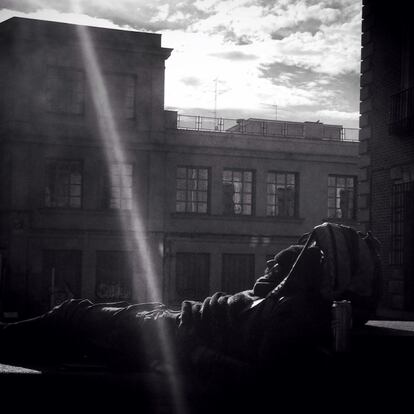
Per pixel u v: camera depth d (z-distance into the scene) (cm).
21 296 3388
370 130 1911
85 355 835
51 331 840
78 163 3528
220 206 3738
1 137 3494
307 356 703
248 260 3769
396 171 1792
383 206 1856
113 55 3556
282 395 694
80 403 668
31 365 770
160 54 3619
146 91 3609
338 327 725
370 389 729
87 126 3519
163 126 3634
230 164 3756
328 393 709
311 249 722
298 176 3856
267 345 691
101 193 3541
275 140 3806
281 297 706
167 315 777
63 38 3469
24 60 3431
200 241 3684
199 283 3688
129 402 669
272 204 3831
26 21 3428
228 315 730
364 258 899
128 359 776
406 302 1753
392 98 1798
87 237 3500
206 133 3719
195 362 736
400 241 1789
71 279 3484
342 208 3916
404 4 1764
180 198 3700
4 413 660
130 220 3575
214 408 678
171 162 3678
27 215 3416
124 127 3572
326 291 727
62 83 3494
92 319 821
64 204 3500
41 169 3450
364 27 1942
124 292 3556
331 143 3878
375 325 1080
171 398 672
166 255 3634
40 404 666
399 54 1786
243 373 692
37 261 3431
